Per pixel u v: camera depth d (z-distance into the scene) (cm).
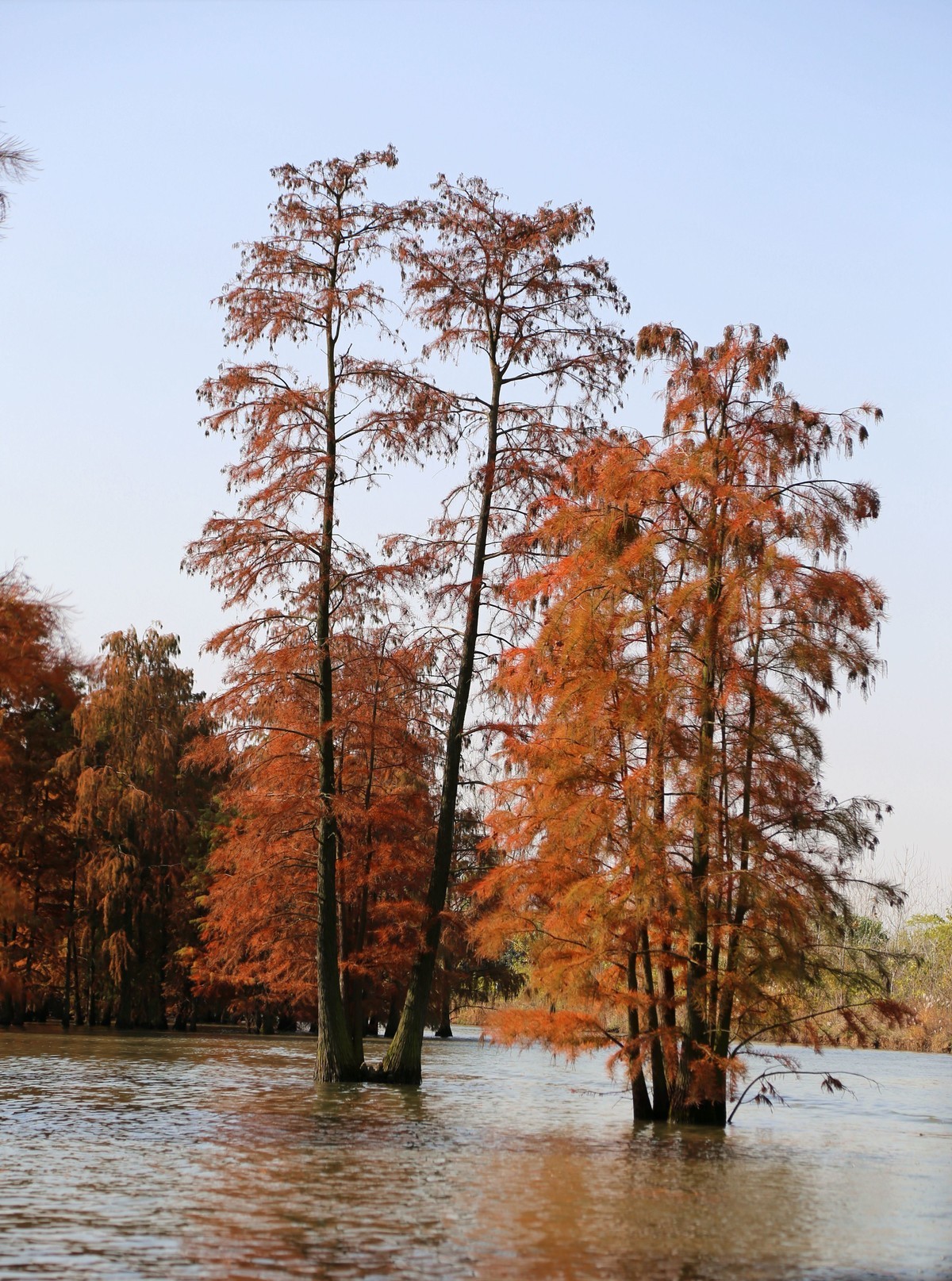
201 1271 1209
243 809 3406
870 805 2327
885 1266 1312
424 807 3544
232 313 3181
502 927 2511
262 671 3138
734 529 2316
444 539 3161
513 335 3184
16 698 2156
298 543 3114
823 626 2317
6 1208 1483
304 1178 1739
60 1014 7775
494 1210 1548
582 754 2417
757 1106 3088
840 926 2317
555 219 3172
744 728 2331
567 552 2666
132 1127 2264
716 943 2311
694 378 2428
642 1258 1318
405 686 3372
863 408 2378
